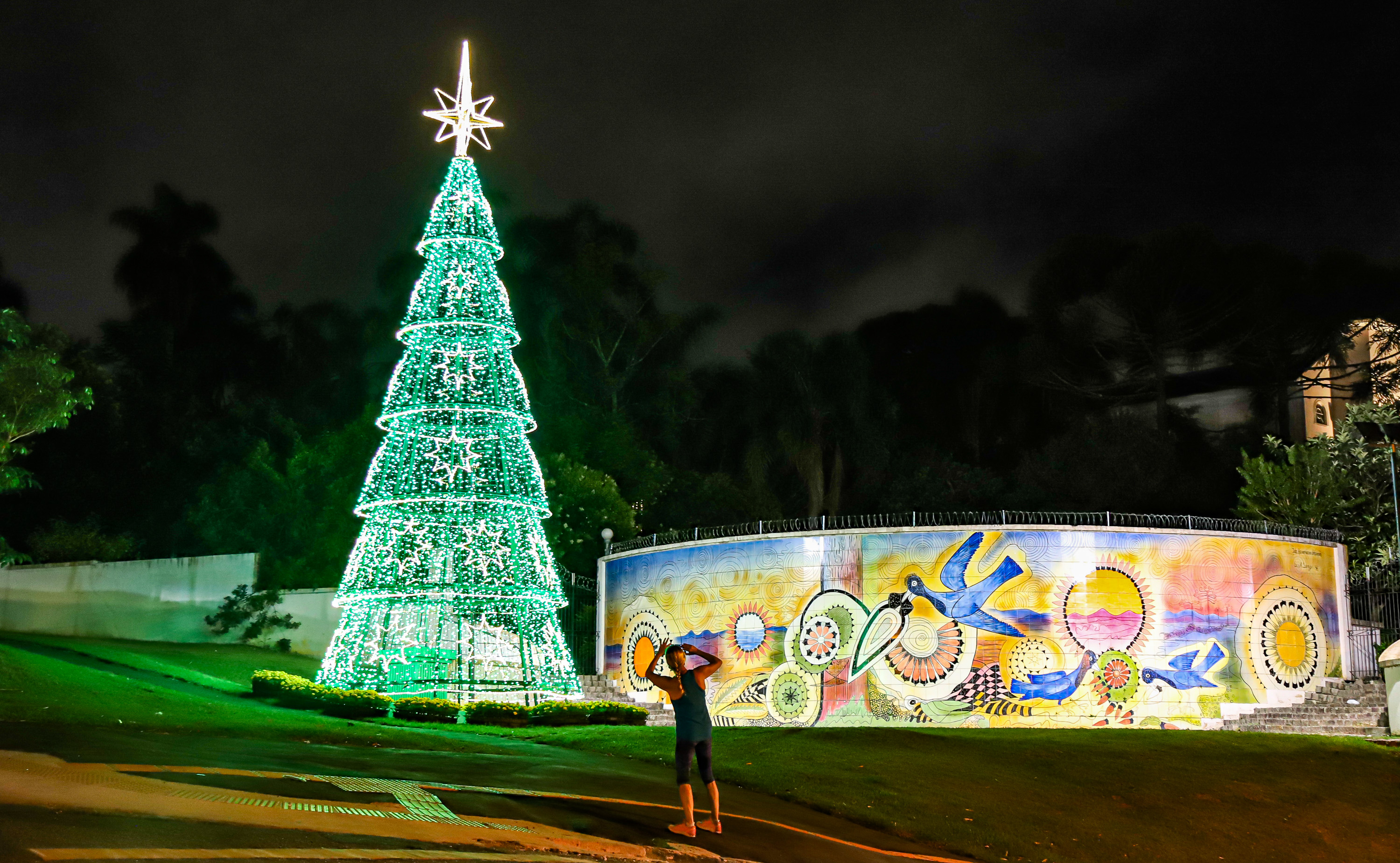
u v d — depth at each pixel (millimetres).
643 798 14117
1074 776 19062
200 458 47312
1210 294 50000
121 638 35594
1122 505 47281
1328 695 26109
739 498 47562
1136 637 24719
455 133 30094
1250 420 51500
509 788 13578
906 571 25125
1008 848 15148
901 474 51719
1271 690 25453
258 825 9555
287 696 23734
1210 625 25188
